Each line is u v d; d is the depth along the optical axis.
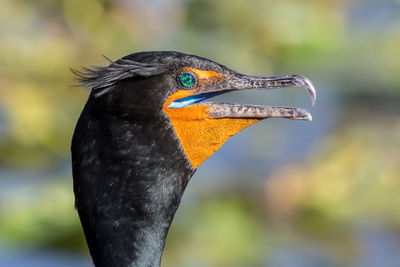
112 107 5.62
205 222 12.04
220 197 12.70
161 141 5.72
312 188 13.27
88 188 5.67
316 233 12.48
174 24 17.27
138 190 5.69
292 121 15.38
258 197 12.95
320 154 14.06
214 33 17.58
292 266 11.48
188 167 5.95
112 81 5.60
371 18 19.30
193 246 11.65
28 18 16.16
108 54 16.22
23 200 11.87
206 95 6.10
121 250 5.70
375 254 11.89
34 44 15.72
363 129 14.69
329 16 18.89
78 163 5.68
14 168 13.27
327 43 18.08
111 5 16.61
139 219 5.73
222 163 13.86
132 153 5.65
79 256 11.10
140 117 5.65
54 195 11.91
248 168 13.68
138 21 16.83
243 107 5.98
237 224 12.20
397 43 17.83
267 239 12.14
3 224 11.42
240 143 14.55
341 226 12.70
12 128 14.04
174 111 5.86
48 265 10.73
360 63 17.08
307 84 6.13
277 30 17.88
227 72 6.01
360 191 13.34
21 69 15.30
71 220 11.52
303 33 18.05
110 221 5.68
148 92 5.67
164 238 5.87
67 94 15.22
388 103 15.73
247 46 17.50
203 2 17.73
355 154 13.91
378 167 13.62
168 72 5.77
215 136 5.97
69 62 15.72
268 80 6.09
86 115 5.68
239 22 17.80
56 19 16.25
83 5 16.39
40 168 13.34
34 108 14.48
